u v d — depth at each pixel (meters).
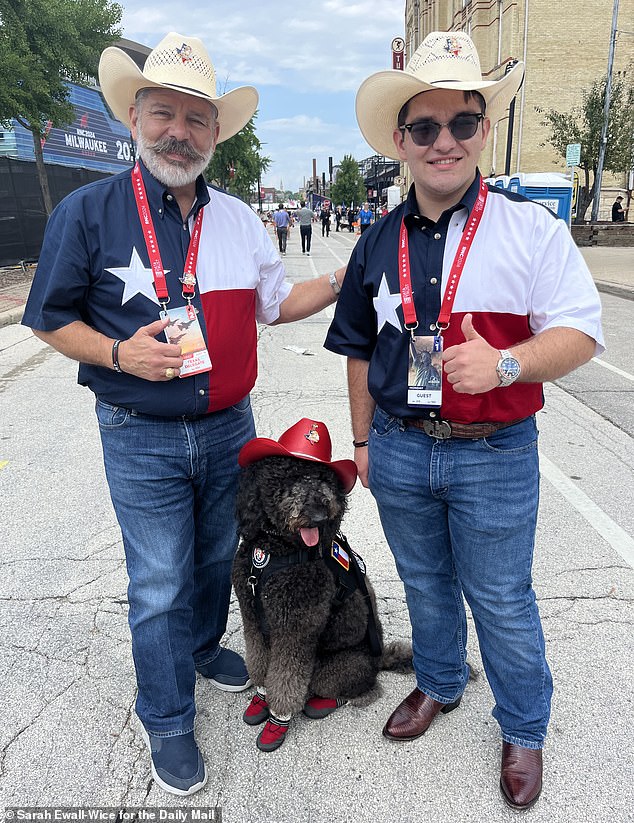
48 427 5.84
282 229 25.36
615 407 6.18
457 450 2.04
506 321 1.94
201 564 2.62
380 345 2.14
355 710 2.63
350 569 2.57
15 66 13.53
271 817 2.15
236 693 2.76
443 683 2.49
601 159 23.98
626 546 3.73
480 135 2.00
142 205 2.13
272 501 2.24
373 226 2.22
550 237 1.89
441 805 2.18
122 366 2.01
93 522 4.11
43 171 16.00
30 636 3.06
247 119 2.75
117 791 2.25
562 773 2.28
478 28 30.14
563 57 27.52
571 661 2.82
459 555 2.17
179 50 2.15
